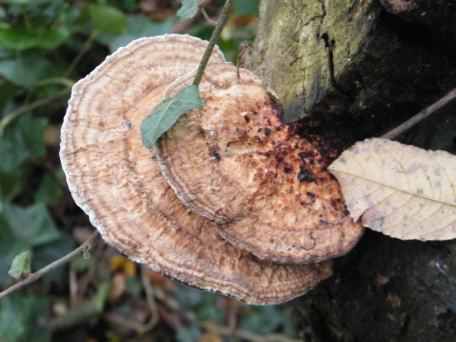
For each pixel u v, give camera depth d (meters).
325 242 0.31
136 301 0.68
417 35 0.28
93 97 0.36
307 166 0.32
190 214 0.33
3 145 0.63
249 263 0.33
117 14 0.61
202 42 0.38
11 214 0.62
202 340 0.67
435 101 0.31
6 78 0.63
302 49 0.34
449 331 0.32
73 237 0.69
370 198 0.30
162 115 0.30
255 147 0.32
